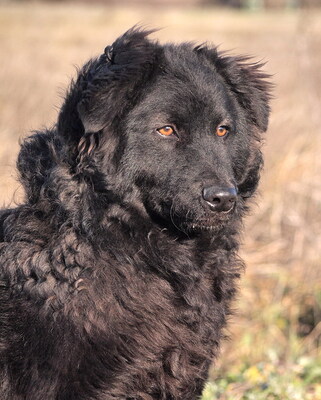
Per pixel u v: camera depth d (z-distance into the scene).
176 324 7.75
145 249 7.81
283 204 17.20
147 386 7.50
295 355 13.45
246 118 8.61
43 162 7.85
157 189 7.75
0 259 7.69
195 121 7.79
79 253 7.43
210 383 11.37
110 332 7.27
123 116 7.61
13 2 59.28
